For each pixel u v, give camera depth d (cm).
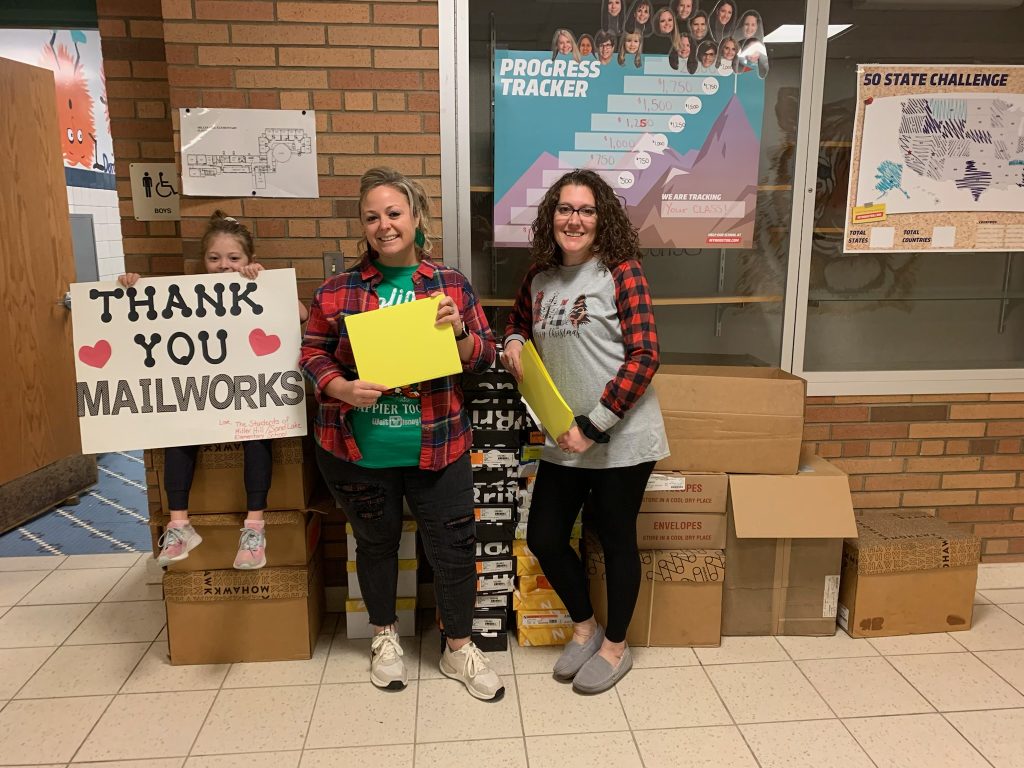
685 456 213
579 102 228
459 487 188
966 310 263
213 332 194
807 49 232
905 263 257
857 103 239
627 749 174
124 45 238
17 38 397
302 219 222
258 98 215
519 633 217
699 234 239
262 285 194
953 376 257
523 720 185
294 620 211
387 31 214
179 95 212
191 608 208
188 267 221
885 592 221
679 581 213
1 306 307
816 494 212
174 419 196
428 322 170
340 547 238
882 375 255
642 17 225
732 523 215
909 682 200
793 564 219
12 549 294
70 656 216
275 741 178
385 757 172
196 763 171
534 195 233
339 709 190
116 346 192
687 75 229
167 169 244
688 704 191
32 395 325
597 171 232
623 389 174
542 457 197
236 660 212
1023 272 261
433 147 222
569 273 189
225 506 205
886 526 236
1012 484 266
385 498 184
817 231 247
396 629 223
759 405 210
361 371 167
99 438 194
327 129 218
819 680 201
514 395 203
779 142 240
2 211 307
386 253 173
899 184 245
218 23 210
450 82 218
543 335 189
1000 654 214
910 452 261
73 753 174
